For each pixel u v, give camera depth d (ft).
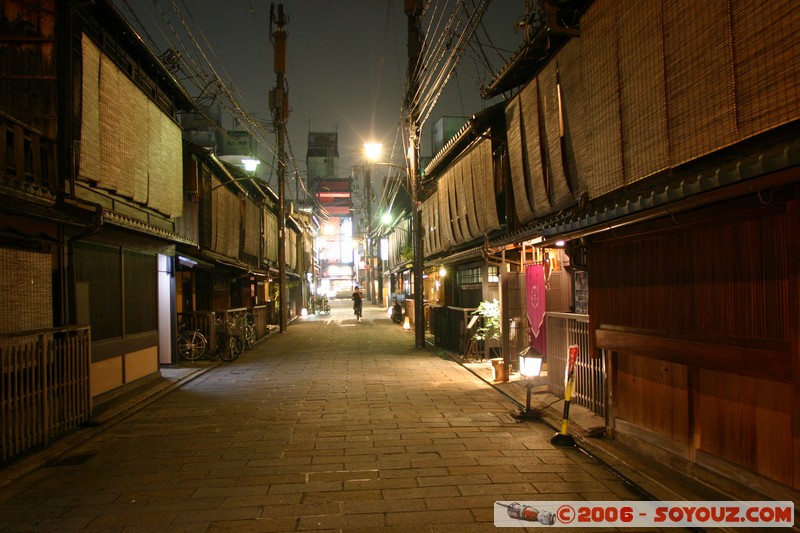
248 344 64.85
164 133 42.52
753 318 15.66
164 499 17.99
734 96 16.06
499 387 37.50
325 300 149.79
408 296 94.89
